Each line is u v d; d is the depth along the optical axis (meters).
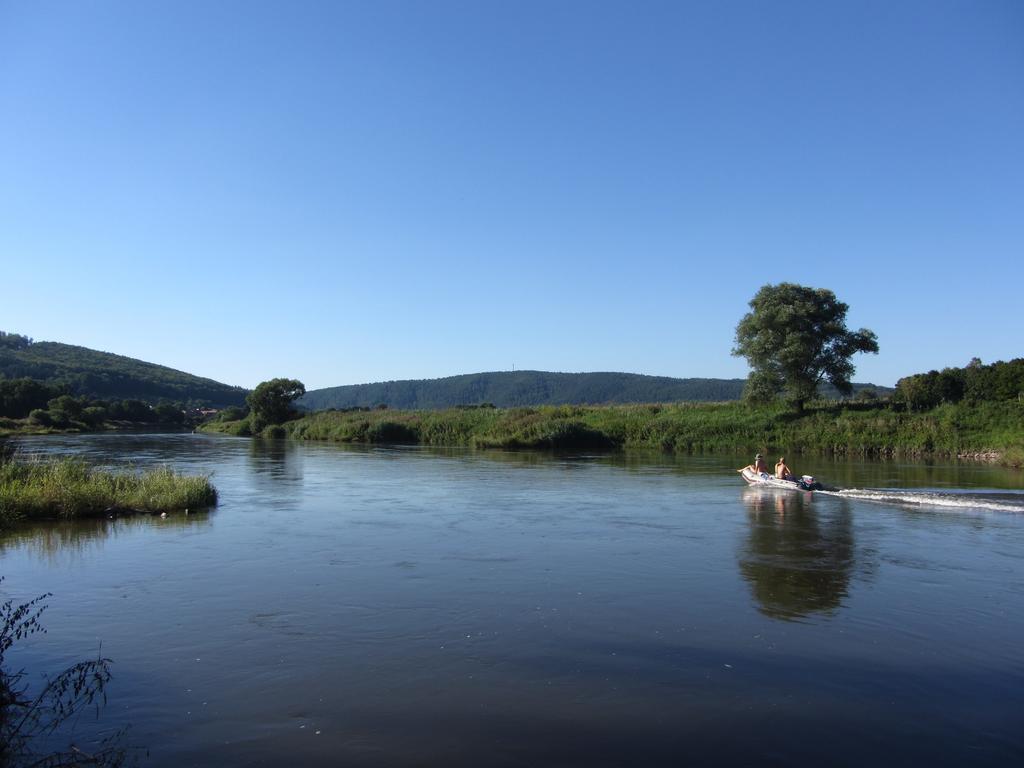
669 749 7.75
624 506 25.28
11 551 17.17
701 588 14.08
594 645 10.86
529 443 60.75
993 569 15.75
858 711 8.69
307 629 11.52
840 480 34.34
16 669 9.88
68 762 7.33
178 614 12.28
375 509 24.39
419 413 82.69
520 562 16.23
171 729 8.14
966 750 7.77
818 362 57.88
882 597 13.52
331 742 7.85
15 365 162.62
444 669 9.91
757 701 8.95
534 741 7.89
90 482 23.84
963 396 56.25
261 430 94.69
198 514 23.11
